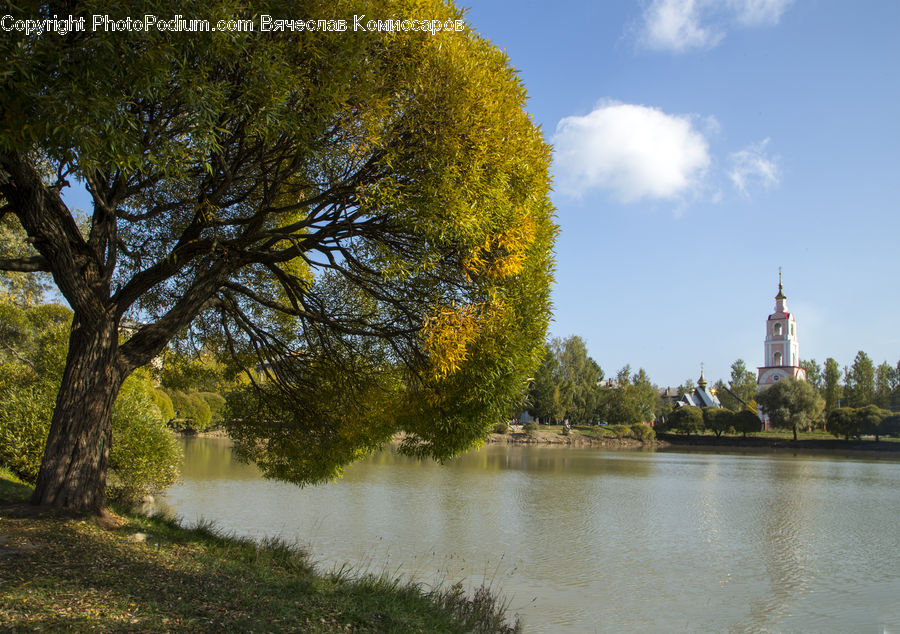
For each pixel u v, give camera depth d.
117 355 8.80
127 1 5.37
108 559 6.69
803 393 82.62
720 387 131.25
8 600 4.95
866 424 75.69
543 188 9.35
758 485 36.03
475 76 7.89
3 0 5.05
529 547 17.61
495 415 9.40
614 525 21.73
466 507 23.75
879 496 31.47
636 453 69.69
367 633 5.93
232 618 5.41
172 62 6.12
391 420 10.26
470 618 8.52
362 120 7.68
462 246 8.14
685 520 23.31
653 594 13.77
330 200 8.38
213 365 13.00
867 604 13.40
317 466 11.46
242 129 8.05
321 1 7.12
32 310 25.00
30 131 5.14
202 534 9.95
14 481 13.74
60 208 8.12
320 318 9.74
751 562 17.03
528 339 9.30
